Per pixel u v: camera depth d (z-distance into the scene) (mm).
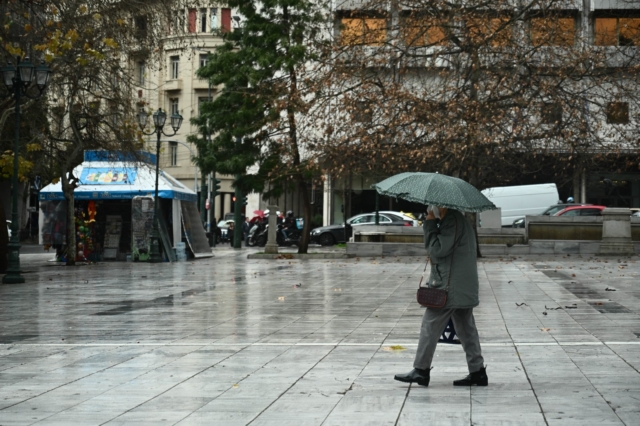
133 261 29531
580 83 28797
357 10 28422
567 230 30984
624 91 27859
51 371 7992
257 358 8648
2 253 22641
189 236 32031
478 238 29391
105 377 7629
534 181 48969
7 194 53062
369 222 42094
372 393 6793
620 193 49844
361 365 8164
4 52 21219
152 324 11773
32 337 10547
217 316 12688
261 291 17109
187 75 61344
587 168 28906
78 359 8711
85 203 30094
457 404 6336
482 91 26375
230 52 31828
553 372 7664
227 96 32219
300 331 10859
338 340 9977
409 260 28828
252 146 32594
